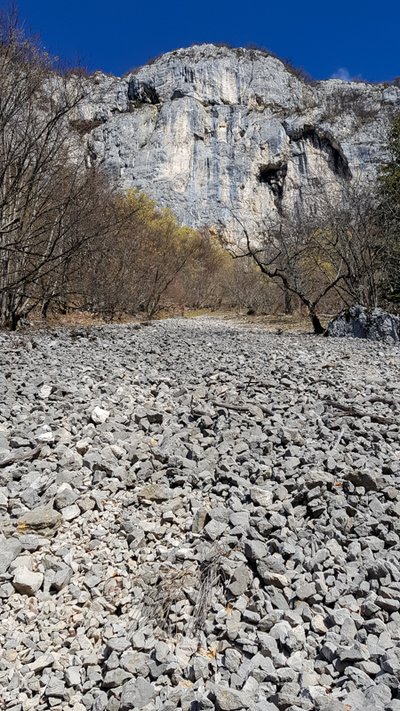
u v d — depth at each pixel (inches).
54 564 104.3
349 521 118.7
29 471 145.5
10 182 512.4
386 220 698.8
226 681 76.9
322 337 586.9
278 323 925.2
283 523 117.6
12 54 456.4
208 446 171.6
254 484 141.9
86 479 143.2
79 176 650.2
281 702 70.4
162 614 91.7
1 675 79.4
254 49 3223.4
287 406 214.1
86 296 789.2
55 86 516.4
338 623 86.7
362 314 582.2
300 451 160.6
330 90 3174.2
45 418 185.5
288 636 84.6
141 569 105.5
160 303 1321.4
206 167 2844.5
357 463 148.9
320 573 99.2
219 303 1758.1
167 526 121.5
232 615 91.0
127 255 906.7
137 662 79.7
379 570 97.6
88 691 77.3
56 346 393.1
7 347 374.3
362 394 242.4
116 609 95.2
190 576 101.1
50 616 92.7
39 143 529.0
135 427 188.1
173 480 142.9
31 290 602.9
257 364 326.6
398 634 84.3
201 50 3105.3
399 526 115.3
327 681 75.8
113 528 120.3
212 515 121.9
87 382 246.2
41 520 118.4
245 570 100.4
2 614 92.4
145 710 72.2
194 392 232.1
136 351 372.8
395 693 73.2
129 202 1146.0
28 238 505.7
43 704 75.0
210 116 2935.5
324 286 979.3
